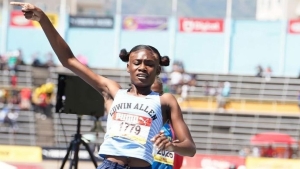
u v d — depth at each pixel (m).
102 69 84.94
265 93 82.31
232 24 87.62
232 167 57.69
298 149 66.69
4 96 75.31
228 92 79.94
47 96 74.00
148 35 89.06
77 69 13.74
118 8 90.81
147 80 13.22
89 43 90.19
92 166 51.94
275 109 79.38
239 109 79.38
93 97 26.61
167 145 11.97
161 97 13.20
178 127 13.01
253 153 66.19
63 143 72.31
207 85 80.81
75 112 26.55
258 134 69.19
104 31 89.94
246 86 82.81
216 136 74.56
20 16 90.81
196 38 88.06
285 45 86.62
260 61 87.25
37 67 82.12
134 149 12.82
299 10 106.38
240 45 87.44
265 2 108.19
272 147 65.56
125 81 83.62
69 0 111.00
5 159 59.62
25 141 71.69
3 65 81.81
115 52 89.75
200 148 74.00
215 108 78.75
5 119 71.75
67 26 90.38
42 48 90.69
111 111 13.20
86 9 112.94
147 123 12.92
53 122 73.50
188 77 81.00
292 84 82.62
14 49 90.62
